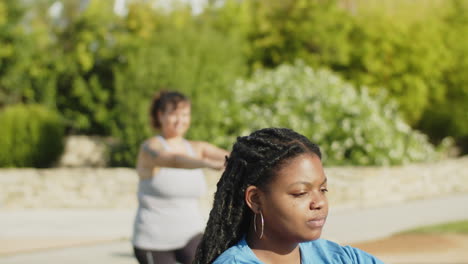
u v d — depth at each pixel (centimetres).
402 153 1273
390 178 1127
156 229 395
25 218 908
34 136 1343
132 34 1515
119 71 1340
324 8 1518
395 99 1534
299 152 160
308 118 1234
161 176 391
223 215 167
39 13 1555
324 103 1249
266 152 161
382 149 1246
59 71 1493
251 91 1299
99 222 892
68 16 1516
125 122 1231
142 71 1234
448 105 1642
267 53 1563
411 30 1547
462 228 857
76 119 1525
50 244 765
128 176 1112
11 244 761
